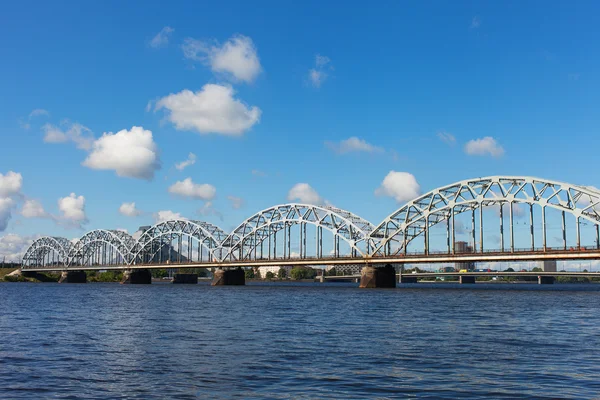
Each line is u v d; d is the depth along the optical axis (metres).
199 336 42.03
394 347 36.09
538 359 31.53
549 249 113.00
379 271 153.75
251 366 29.56
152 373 27.97
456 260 128.25
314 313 64.38
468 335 42.47
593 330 46.06
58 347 36.66
